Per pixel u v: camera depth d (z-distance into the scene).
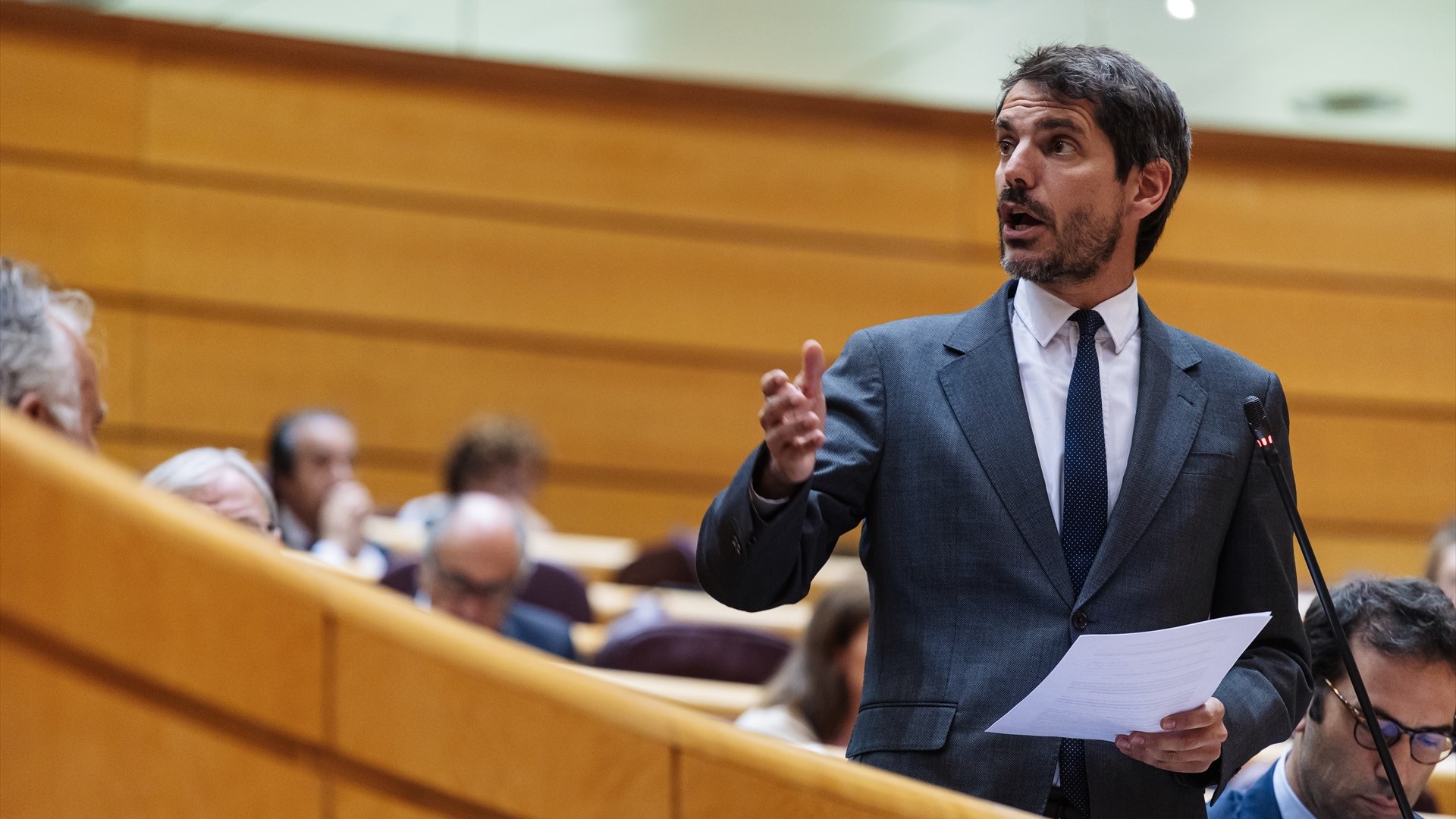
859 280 14.40
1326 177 14.89
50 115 12.99
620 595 9.61
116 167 13.10
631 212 14.12
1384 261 14.93
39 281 2.94
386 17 13.75
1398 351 14.87
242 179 13.38
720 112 14.28
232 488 5.07
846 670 6.62
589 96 14.08
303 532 9.89
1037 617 3.41
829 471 3.54
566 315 13.97
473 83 13.86
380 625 2.06
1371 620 4.23
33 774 1.91
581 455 13.92
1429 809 6.13
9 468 1.90
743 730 2.39
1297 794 4.36
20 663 1.91
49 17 13.02
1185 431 3.59
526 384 13.84
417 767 2.07
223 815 1.97
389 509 11.68
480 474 10.83
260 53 13.45
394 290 13.62
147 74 13.23
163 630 1.95
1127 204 3.66
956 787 3.31
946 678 3.40
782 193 14.34
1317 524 14.60
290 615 2.02
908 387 3.65
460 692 2.10
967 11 14.03
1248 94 14.48
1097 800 3.35
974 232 14.55
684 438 14.10
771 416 3.18
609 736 2.21
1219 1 13.59
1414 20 14.12
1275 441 3.60
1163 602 3.44
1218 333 14.64
